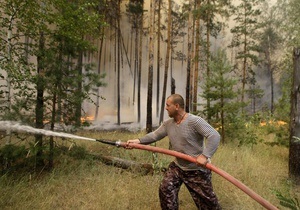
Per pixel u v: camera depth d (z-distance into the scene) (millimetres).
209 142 2717
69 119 5035
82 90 5109
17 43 4969
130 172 4895
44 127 4871
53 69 4797
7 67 4441
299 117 4941
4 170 4336
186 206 3631
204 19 15438
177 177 3049
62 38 5043
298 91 4953
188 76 13102
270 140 8820
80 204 3580
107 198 3713
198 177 2961
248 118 9250
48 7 5109
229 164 5410
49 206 3434
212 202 2947
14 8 4934
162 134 3145
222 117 7703
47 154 4703
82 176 4559
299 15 10297
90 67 5297
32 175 4422
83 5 5516
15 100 4664
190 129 2863
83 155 4977
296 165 4855
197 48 14117
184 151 2943
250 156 6176
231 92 7527
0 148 4453
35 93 5004
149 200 3752
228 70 7508
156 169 4660
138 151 6082
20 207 3328
